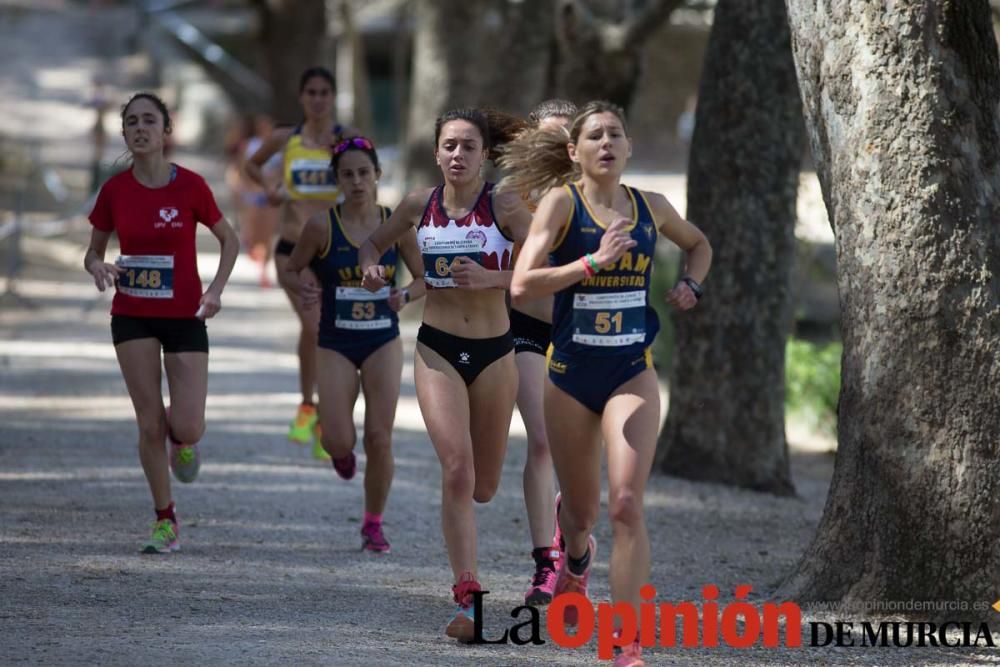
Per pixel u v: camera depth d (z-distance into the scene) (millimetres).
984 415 24422
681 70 153875
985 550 24422
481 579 28531
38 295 78938
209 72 149000
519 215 24156
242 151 94312
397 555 30281
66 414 47344
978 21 24609
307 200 40125
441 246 24203
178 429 28703
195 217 28781
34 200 104312
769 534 35500
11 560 27672
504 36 70062
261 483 37500
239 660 21016
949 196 24547
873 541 25125
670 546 33312
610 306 21734
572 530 23688
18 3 180625
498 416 24766
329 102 40094
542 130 23906
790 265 42562
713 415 42719
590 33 55875
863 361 25281
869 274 25094
